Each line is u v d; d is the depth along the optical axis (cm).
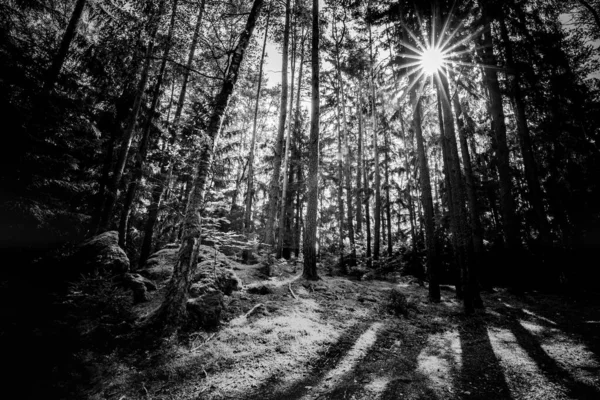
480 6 1108
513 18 1256
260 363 489
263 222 2464
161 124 1528
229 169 1992
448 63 1095
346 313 808
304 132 2139
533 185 1262
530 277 1293
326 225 2772
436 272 1061
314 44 1205
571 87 1307
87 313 512
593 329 676
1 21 727
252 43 1415
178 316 571
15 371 363
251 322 643
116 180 1141
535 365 498
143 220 1922
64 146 690
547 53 1258
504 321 784
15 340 400
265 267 1095
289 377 461
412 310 897
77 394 373
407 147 2495
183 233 633
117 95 1402
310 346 570
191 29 881
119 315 549
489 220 2078
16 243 595
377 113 2108
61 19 1030
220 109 730
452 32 1099
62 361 410
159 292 751
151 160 1426
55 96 691
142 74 1234
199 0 843
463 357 555
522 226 1720
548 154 1588
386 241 2895
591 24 1428
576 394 396
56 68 819
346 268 1634
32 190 608
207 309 624
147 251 1239
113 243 741
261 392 416
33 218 617
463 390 427
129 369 444
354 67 2022
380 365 522
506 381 448
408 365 523
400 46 1236
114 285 640
